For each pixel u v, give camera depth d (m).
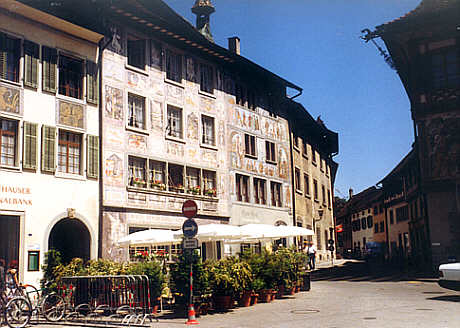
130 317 14.65
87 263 20.12
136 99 27.02
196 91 30.88
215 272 17.31
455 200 29.92
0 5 21.12
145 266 17.20
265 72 36.22
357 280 30.11
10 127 21.25
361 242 83.31
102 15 24.89
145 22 26.97
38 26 22.48
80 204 23.20
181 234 18.53
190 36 29.20
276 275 20.39
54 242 23.56
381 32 31.16
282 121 39.81
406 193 52.91
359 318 13.98
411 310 15.35
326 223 51.16
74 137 23.59
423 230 42.53
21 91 21.56
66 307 16.06
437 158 30.31
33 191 21.45
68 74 23.78
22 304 14.65
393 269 40.09
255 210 35.06
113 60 25.72
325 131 49.91
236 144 33.84
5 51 21.30
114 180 24.86
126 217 25.23
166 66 29.25
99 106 24.77
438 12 29.91
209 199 30.78
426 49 31.08
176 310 17.14
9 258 20.56
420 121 30.92
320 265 42.75
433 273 30.03
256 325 13.61
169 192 27.77
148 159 26.88
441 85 30.70
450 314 14.23
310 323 13.46
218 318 15.56
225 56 32.34
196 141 30.36
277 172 38.22
